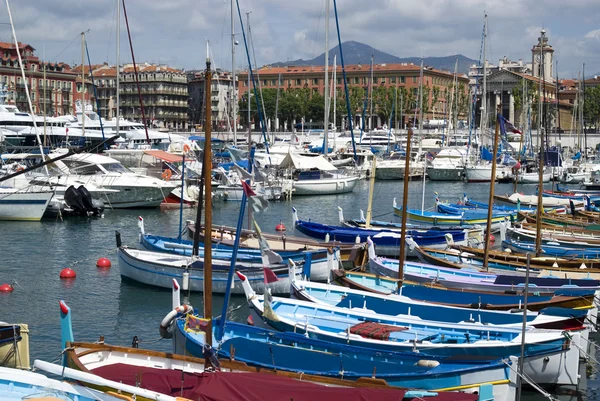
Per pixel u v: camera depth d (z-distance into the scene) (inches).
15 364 888.3
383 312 1189.1
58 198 2450.8
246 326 970.7
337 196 3412.9
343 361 896.9
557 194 2950.3
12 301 1378.0
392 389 748.6
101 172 2647.6
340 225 2094.0
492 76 7647.6
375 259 1520.7
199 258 1466.5
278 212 2795.3
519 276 1401.3
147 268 1469.0
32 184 2470.5
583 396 958.4
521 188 3922.2
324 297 1237.1
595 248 1855.3
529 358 929.5
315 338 990.4
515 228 2048.5
